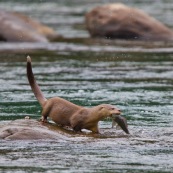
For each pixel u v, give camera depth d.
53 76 56.16
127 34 83.81
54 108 37.94
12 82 53.19
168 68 60.38
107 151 33.28
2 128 35.62
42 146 33.97
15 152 32.88
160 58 66.31
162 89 50.75
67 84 52.66
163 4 126.31
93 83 53.16
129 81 54.12
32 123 37.22
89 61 64.31
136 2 131.25
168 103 45.62
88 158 32.09
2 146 33.81
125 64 62.72
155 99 47.00
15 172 29.73
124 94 48.72
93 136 36.19
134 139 35.66
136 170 30.34
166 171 30.23
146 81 54.12
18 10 118.19
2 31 79.69
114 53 69.44
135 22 83.81
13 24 80.81
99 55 68.06
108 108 36.66
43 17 108.44
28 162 31.28
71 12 117.56
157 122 40.06
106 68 60.38
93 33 85.38
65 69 59.62
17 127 35.53
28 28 81.62
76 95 48.19
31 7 124.50
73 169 30.34
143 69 59.84
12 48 73.12
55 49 72.75
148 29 83.50
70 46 75.31
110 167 30.70
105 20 84.88
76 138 35.53
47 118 40.03
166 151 33.38
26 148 33.53
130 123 39.75
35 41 78.69
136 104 45.31
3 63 62.78
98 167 30.69
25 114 41.97
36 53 69.56
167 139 35.72
